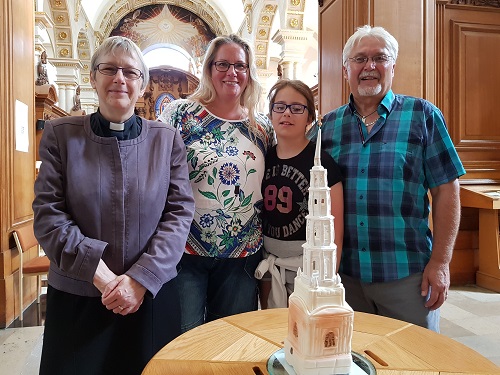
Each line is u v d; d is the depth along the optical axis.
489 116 4.76
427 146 1.95
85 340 1.54
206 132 2.06
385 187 1.94
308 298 1.17
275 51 15.20
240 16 18.00
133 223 1.59
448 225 1.93
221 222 2.00
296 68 10.70
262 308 2.16
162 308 1.66
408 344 1.35
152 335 1.61
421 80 3.36
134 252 1.59
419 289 1.95
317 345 1.14
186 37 20.91
